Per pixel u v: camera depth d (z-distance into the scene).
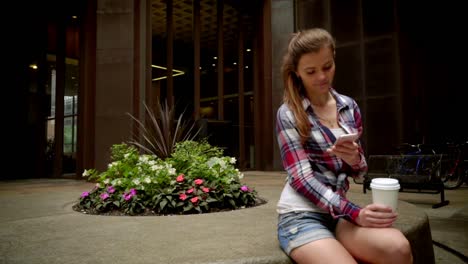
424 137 10.38
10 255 1.99
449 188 7.60
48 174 11.63
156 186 3.82
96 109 9.24
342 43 11.63
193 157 4.44
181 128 5.64
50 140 12.13
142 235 2.48
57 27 11.06
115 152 4.78
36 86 11.87
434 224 4.01
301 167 1.48
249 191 4.24
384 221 1.33
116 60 9.27
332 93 1.70
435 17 10.77
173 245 2.14
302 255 1.38
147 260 1.81
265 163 12.81
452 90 10.55
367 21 11.20
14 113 11.34
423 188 5.35
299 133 1.52
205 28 15.91
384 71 10.88
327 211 1.44
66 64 12.52
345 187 1.57
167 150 5.30
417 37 10.75
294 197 1.55
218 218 3.16
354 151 1.41
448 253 3.02
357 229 1.40
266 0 13.01
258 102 13.38
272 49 12.86
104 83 9.28
